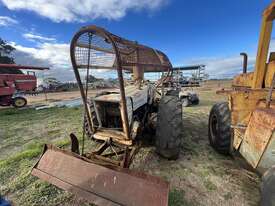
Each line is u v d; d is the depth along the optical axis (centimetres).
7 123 461
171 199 163
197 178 196
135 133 196
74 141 184
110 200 122
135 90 237
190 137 321
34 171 155
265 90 181
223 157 242
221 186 182
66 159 152
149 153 253
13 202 163
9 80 757
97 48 169
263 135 138
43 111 633
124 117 176
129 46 187
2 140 333
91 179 135
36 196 171
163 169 214
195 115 507
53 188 183
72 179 140
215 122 263
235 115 189
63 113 585
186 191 175
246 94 183
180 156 246
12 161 240
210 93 1211
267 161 137
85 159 145
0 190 180
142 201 116
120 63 151
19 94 798
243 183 186
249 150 160
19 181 195
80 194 130
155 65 263
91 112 208
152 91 303
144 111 256
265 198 122
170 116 204
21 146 304
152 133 266
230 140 219
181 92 682
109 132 201
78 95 1402
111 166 134
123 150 199
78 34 155
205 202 160
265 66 192
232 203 158
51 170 151
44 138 339
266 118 137
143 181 122
